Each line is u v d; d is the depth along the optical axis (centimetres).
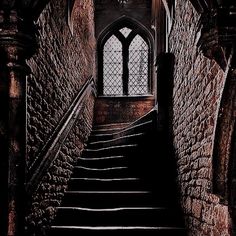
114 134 822
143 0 1051
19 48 321
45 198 473
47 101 483
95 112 999
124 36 1074
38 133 441
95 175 663
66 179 601
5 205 325
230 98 292
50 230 498
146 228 507
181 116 568
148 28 1046
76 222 539
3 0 315
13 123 327
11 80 328
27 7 323
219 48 291
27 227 390
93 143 805
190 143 490
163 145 693
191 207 477
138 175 659
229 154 303
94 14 1038
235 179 303
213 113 362
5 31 314
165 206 588
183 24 554
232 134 300
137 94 1062
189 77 501
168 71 709
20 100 330
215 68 355
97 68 1055
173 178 626
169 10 704
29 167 402
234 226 295
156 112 736
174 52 659
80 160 704
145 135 713
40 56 443
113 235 501
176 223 545
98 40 1064
